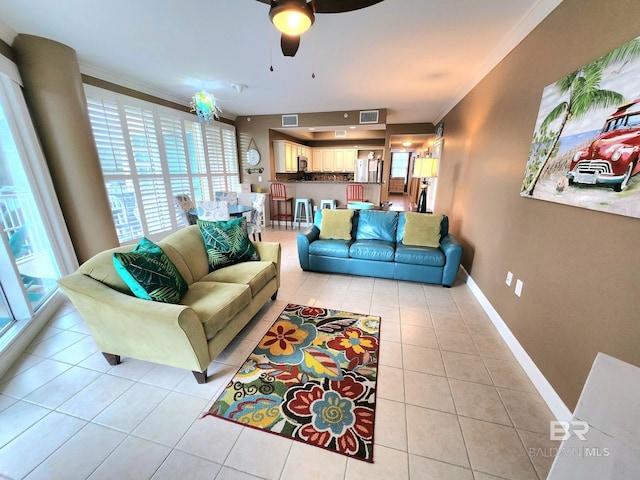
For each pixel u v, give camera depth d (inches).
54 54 96.7
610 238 47.6
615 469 28.7
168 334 60.3
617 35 47.9
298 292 116.3
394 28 87.0
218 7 76.5
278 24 62.6
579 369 53.2
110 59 114.3
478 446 51.7
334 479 46.2
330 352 78.0
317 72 128.4
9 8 77.6
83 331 87.1
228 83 146.3
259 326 90.9
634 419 28.5
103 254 71.4
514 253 82.7
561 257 61.0
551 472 32.9
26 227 93.7
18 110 90.7
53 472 47.2
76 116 104.9
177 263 83.5
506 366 73.0
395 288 120.2
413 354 77.4
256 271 92.0
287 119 230.8
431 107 199.5
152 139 158.7
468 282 123.4
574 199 56.2
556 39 66.9
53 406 59.9
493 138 103.8
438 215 131.3
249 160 248.8
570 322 56.7
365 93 163.6
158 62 117.6
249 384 66.5
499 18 80.4
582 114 54.9
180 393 63.6
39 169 97.1
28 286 93.3
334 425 55.9
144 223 156.5
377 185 222.7
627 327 43.7
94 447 51.3
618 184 45.6
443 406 60.4
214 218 139.3
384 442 52.4
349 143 340.2
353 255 127.6
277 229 239.9
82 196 110.0
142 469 47.6
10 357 72.1
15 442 52.1
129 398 62.1
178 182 180.5
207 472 47.2
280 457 49.7
